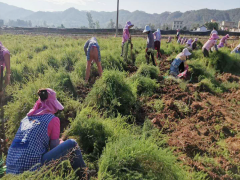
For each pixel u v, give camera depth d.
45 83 5.04
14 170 2.48
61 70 6.02
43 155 2.65
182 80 6.99
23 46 11.56
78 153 2.80
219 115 4.96
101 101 4.98
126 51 9.03
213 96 6.25
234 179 3.23
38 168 2.50
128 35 9.02
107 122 3.91
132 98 5.07
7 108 4.39
